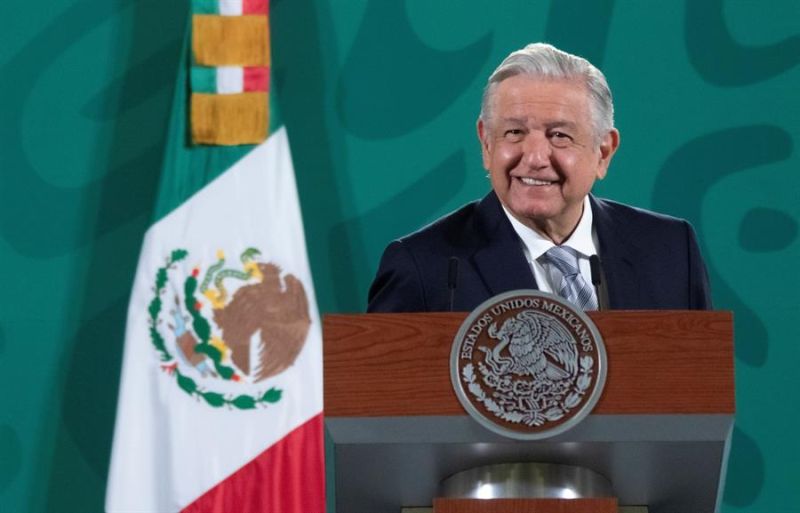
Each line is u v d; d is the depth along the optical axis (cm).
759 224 1369
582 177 775
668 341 556
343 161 1397
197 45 1311
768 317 1349
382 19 1418
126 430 1209
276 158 1292
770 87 1394
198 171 1282
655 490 589
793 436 1325
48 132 1398
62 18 1415
